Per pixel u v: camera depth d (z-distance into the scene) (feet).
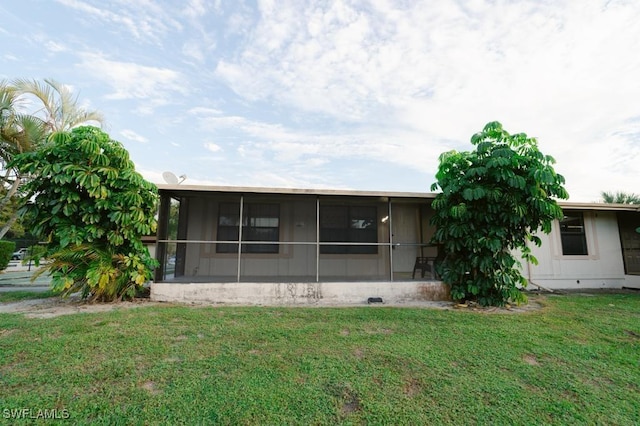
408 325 14.49
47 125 30.60
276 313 16.63
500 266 19.04
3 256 40.93
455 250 20.11
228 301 20.38
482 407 7.68
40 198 17.29
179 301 20.06
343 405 7.66
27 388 8.06
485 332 13.47
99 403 7.44
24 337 11.69
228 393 8.01
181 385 8.40
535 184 17.78
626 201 54.95
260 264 27.04
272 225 27.68
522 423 7.11
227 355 10.51
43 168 16.46
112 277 18.07
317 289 20.98
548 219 18.38
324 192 21.63
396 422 7.02
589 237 29.27
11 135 27.86
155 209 20.38
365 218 28.63
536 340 12.50
